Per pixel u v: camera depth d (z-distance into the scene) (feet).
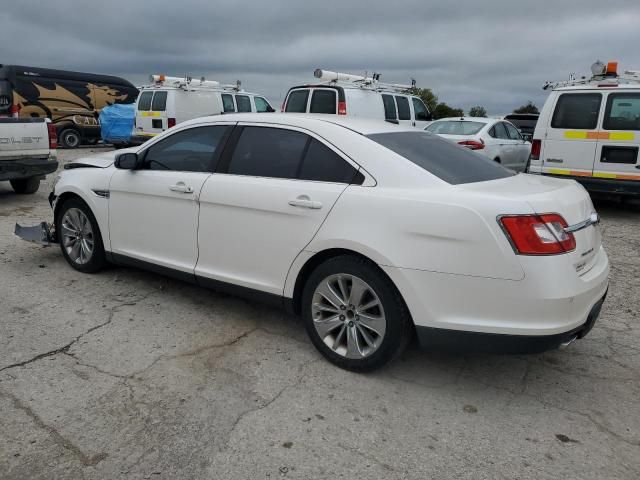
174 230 14.16
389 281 10.66
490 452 9.05
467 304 9.92
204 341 12.84
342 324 11.50
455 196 10.12
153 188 14.42
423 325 10.32
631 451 9.14
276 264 12.21
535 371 11.81
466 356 12.41
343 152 11.63
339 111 38.78
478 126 37.68
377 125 12.82
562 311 9.59
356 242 10.75
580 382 11.37
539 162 29.71
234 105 55.21
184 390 10.69
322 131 12.09
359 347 11.32
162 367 11.56
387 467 8.63
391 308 10.66
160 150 14.82
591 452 9.09
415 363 12.03
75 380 10.93
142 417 9.76
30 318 13.85
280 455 8.84
